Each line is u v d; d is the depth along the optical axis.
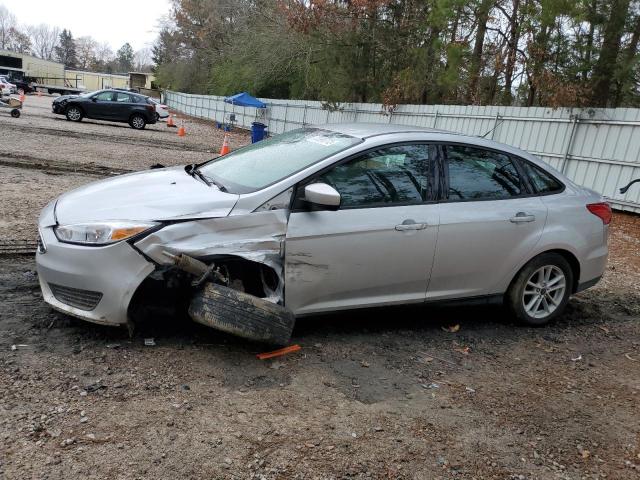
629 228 11.29
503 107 15.82
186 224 3.74
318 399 3.47
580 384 4.11
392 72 25.34
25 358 3.52
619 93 16.58
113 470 2.63
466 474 2.93
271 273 4.13
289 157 4.39
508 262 4.76
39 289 4.67
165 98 68.94
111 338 3.88
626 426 3.58
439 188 4.48
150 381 3.42
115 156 14.44
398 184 4.34
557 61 16.41
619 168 12.85
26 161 11.75
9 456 2.63
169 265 3.70
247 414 3.22
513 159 4.93
